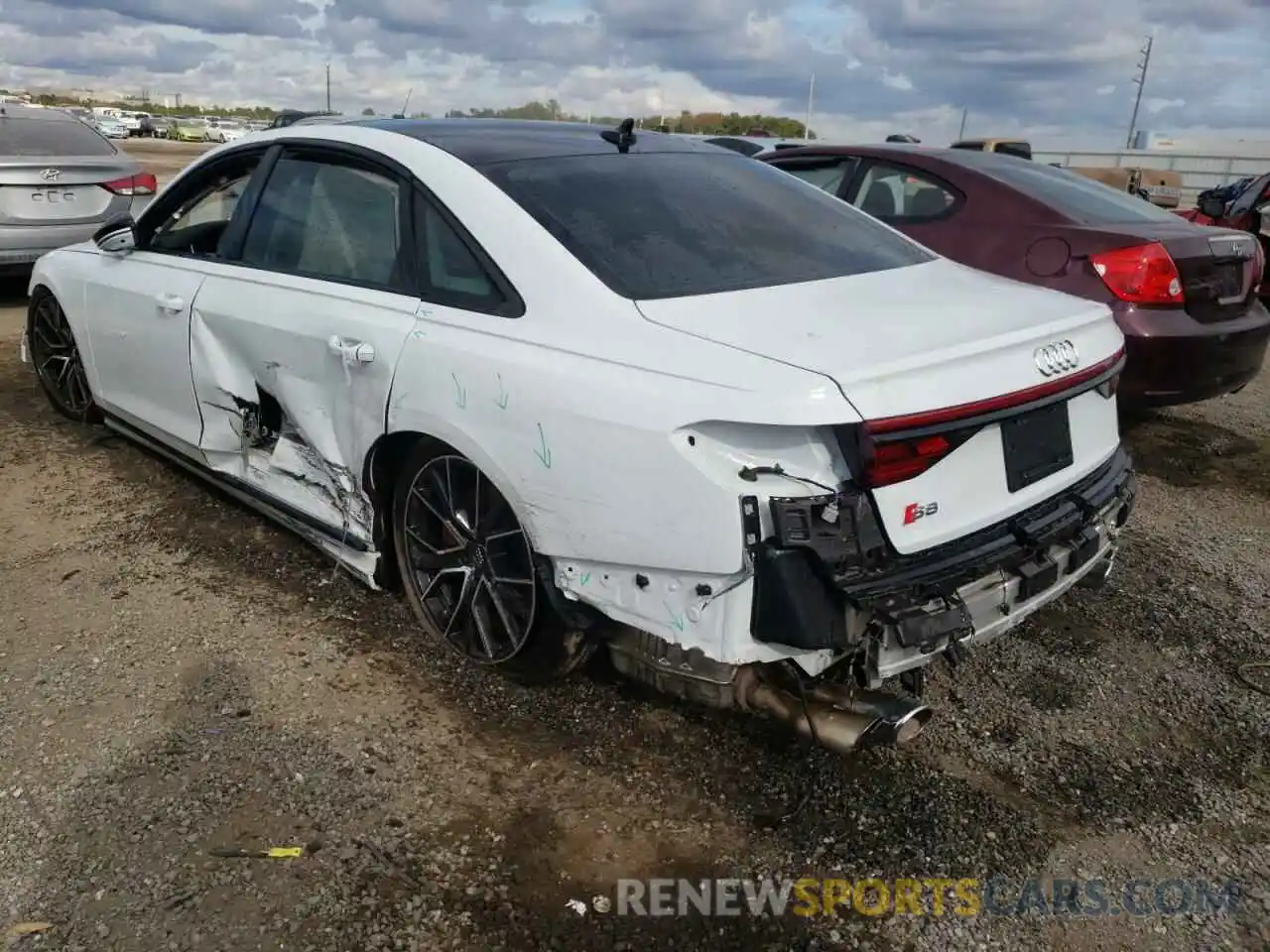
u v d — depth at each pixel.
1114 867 2.50
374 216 3.25
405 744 2.86
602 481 2.47
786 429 2.26
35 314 5.28
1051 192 5.43
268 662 3.23
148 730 2.88
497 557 3.02
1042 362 2.62
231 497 4.44
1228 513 4.79
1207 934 2.31
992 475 2.55
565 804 2.64
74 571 3.81
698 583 2.38
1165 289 4.86
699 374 2.35
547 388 2.57
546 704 3.05
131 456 4.96
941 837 2.57
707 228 3.04
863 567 2.32
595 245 2.80
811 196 3.57
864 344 2.41
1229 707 3.17
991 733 3.01
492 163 3.08
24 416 5.51
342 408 3.21
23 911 2.25
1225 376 5.09
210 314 3.75
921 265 3.25
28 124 8.49
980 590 2.54
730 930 2.27
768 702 2.50
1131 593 3.89
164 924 2.23
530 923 2.26
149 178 8.84
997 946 2.26
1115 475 3.04
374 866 2.41
